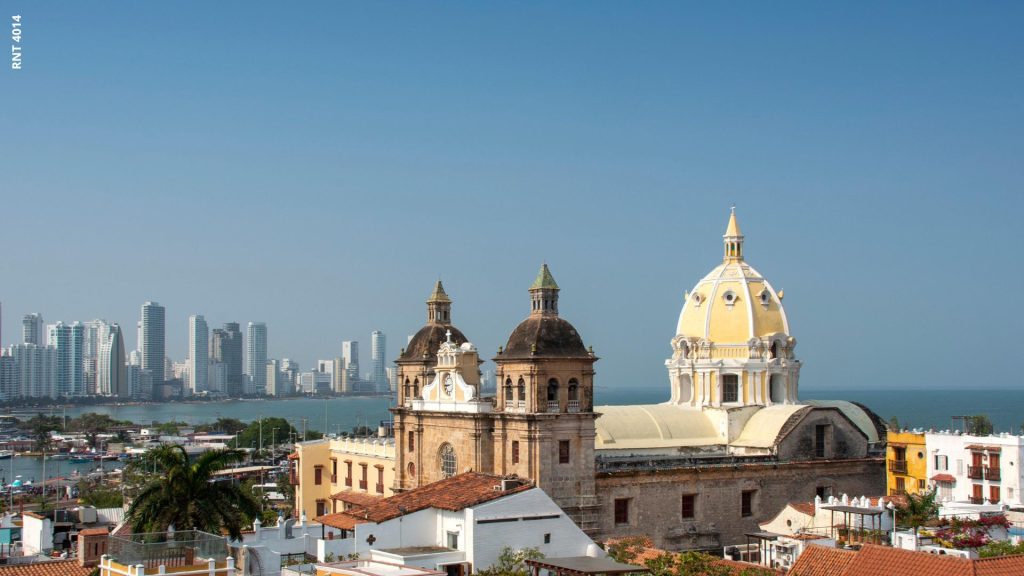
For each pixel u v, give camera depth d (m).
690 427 141.38
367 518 98.56
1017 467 125.88
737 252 157.12
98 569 85.06
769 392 149.75
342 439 169.62
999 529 102.38
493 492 97.12
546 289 119.94
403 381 139.88
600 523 118.88
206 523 98.19
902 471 137.88
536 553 93.12
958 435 134.50
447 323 141.62
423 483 132.38
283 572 91.81
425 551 93.38
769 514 130.88
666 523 123.56
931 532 100.62
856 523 108.00
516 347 118.88
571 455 117.00
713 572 85.56
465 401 125.44
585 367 118.62
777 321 152.62
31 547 124.50
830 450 138.50
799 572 83.12
